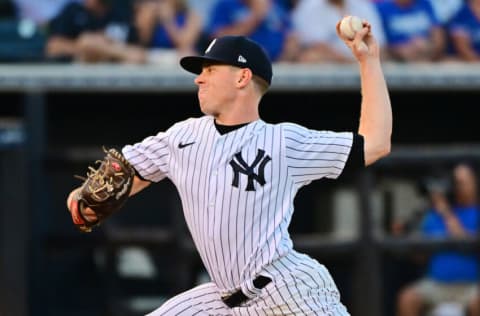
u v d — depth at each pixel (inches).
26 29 1228.5
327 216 1253.1
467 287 1274.6
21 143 1167.6
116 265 1205.1
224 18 1256.8
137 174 694.5
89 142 1238.9
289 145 668.7
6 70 1172.5
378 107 684.7
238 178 660.7
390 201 1259.2
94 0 1235.9
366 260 1205.7
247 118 678.5
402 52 1291.8
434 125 1289.4
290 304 668.1
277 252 662.5
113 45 1238.3
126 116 1240.8
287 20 1269.7
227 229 661.3
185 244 1177.4
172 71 1176.2
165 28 1248.8
